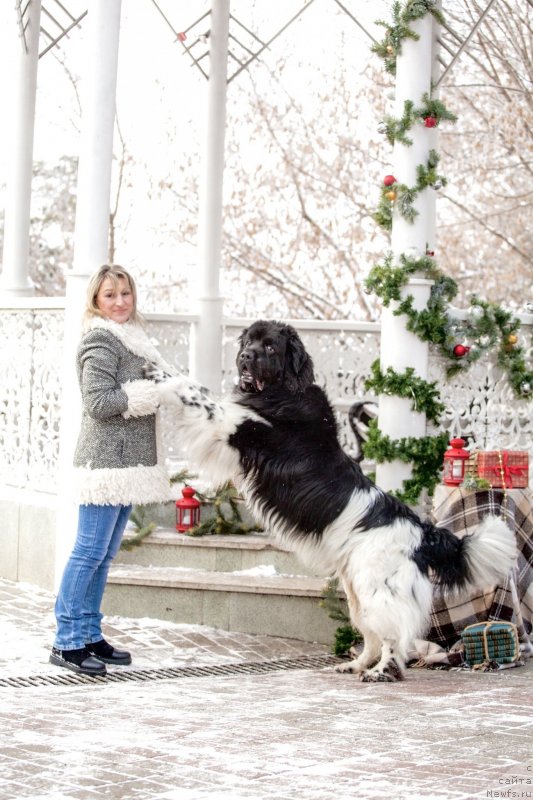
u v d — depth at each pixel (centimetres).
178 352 797
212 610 589
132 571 614
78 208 613
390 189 584
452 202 1606
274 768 301
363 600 469
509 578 531
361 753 319
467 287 1639
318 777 290
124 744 333
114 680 479
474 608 534
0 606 618
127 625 583
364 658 497
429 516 590
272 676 488
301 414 488
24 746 331
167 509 667
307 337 835
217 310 802
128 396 479
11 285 817
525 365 639
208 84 816
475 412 620
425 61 582
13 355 710
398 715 380
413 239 586
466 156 1611
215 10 810
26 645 532
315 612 573
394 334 588
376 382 587
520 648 534
